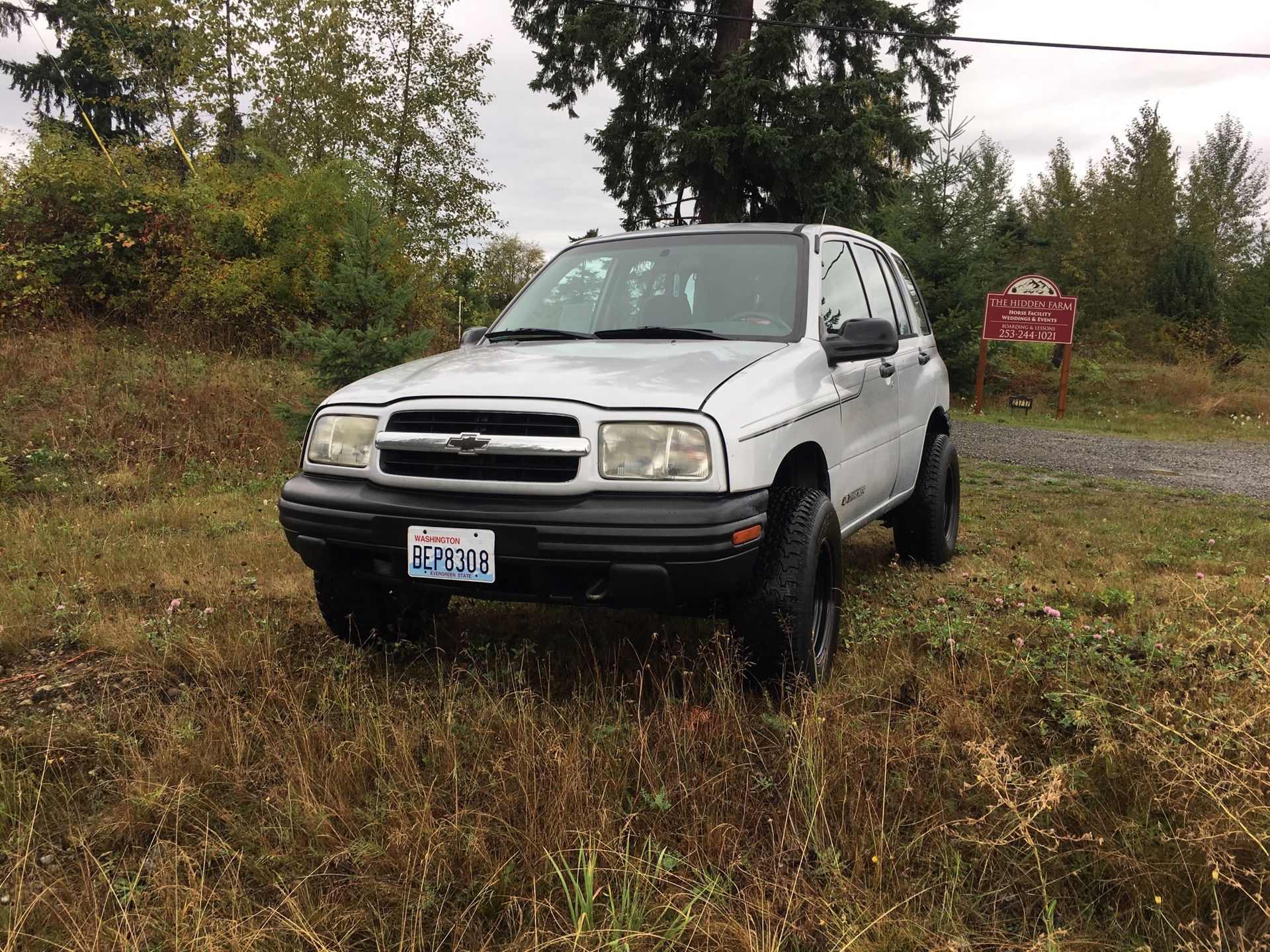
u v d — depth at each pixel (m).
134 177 14.14
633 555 2.64
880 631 3.72
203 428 8.85
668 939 1.87
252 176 15.87
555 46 18.97
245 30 21.20
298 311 12.77
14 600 4.23
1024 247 26.98
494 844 2.26
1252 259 45.84
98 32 30.03
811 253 3.97
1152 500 8.27
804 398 3.25
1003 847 2.21
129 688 3.35
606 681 3.26
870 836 2.23
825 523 3.18
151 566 4.99
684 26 18.67
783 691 2.94
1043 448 12.59
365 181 8.30
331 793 2.46
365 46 20.86
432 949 1.94
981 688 3.09
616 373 3.01
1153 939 1.91
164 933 1.94
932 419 5.53
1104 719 2.63
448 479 2.87
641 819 2.34
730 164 17.30
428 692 3.18
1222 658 3.18
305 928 1.90
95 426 8.49
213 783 2.60
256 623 3.77
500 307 20.84
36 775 2.66
